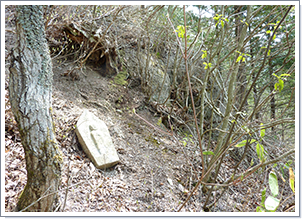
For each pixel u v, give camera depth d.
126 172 3.07
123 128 3.90
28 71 1.61
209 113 5.75
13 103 1.58
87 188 2.51
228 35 4.64
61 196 2.20
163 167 3.52
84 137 3.01
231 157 4.52
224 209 3.01
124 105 4.45
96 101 4.00
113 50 4.64
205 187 3.25
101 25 4.32
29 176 1.68
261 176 3.24
